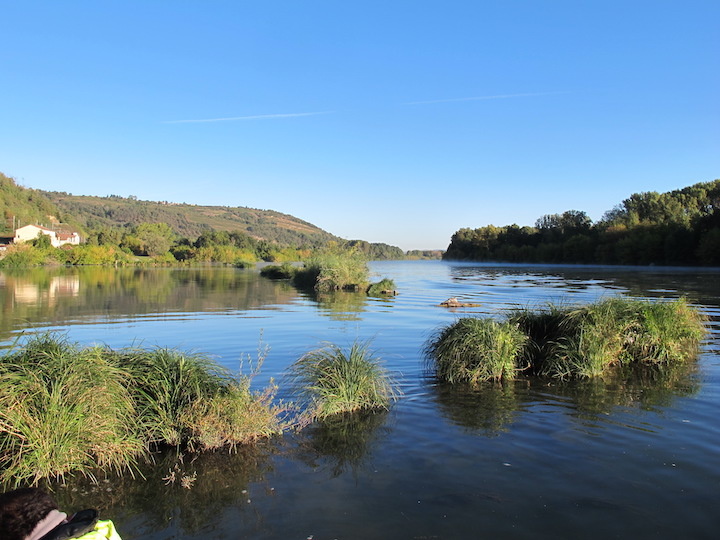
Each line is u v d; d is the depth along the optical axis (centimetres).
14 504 229
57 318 1708
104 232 11006
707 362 1020
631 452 561
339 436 623
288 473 521
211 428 588
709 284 3334
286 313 1881
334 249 3859
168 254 9312
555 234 11175
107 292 2789
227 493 479
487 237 13675
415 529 409
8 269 5622
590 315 1002
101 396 569
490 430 636
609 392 805
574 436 611
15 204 12138
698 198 9138
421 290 3123
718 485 481
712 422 657
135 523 429
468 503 450
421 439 609
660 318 1040
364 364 770
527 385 855
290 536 402
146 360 675
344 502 456
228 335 1361
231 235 12812
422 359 1054
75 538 238
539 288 3222
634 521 418
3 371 561
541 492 470
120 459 543
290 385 830
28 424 517
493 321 968
